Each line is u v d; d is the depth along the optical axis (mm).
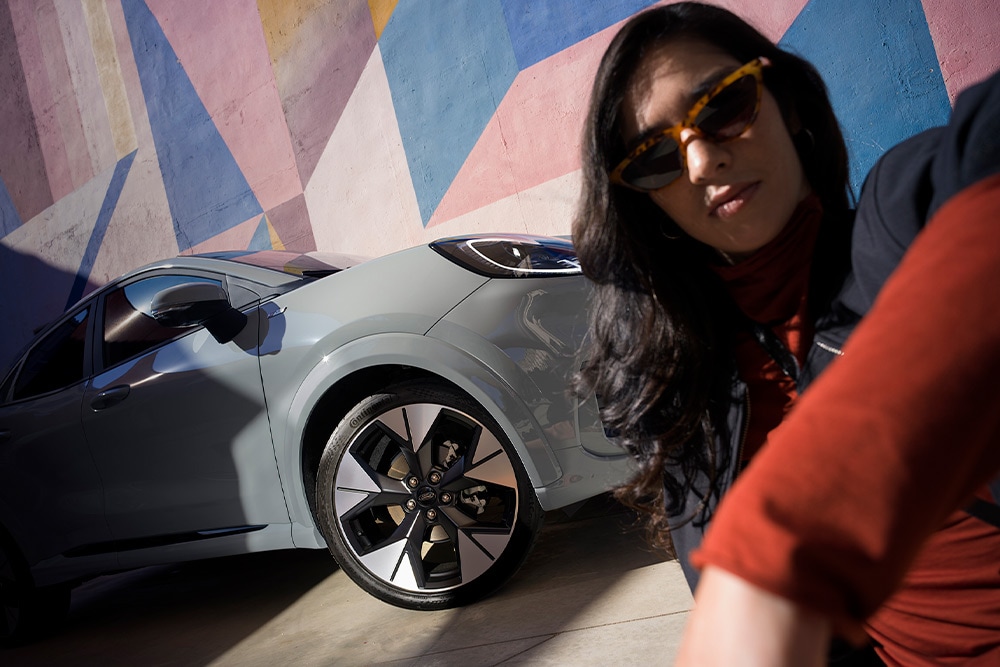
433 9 5688
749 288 841
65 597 3764
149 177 7551
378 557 2584
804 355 827
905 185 547
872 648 823
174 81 7238
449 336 2424
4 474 3494
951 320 296
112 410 3131
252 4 6578
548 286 2447
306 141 6516
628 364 921
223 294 3014
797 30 4531
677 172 791
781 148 785
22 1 8219
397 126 6004
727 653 269
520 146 5461
